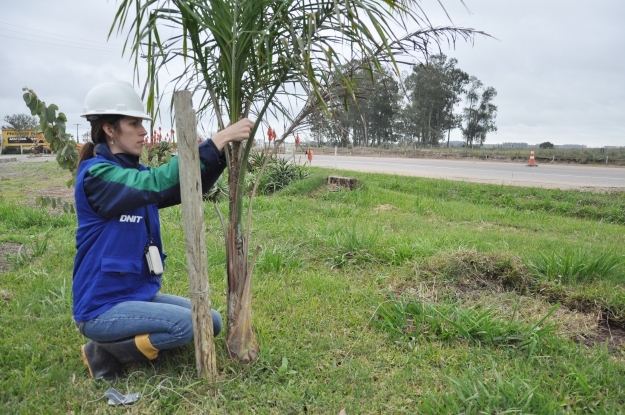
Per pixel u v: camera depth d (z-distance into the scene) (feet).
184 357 9.09
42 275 13.78
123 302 8.06
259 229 20.21
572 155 77.66
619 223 26.68
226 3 7.66
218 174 8.38
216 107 8.55
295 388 8.26
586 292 12.42
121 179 7.39
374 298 12.42
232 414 7.53
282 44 7.93
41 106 14.85
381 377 8.82
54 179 46.09
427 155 96.58
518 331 10.29
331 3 7.59
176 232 19.61
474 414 7.56
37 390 8.09
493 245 17.71
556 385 8.39
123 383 8.34
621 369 8.97
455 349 9.88
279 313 11.59
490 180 44.29
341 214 24.66
